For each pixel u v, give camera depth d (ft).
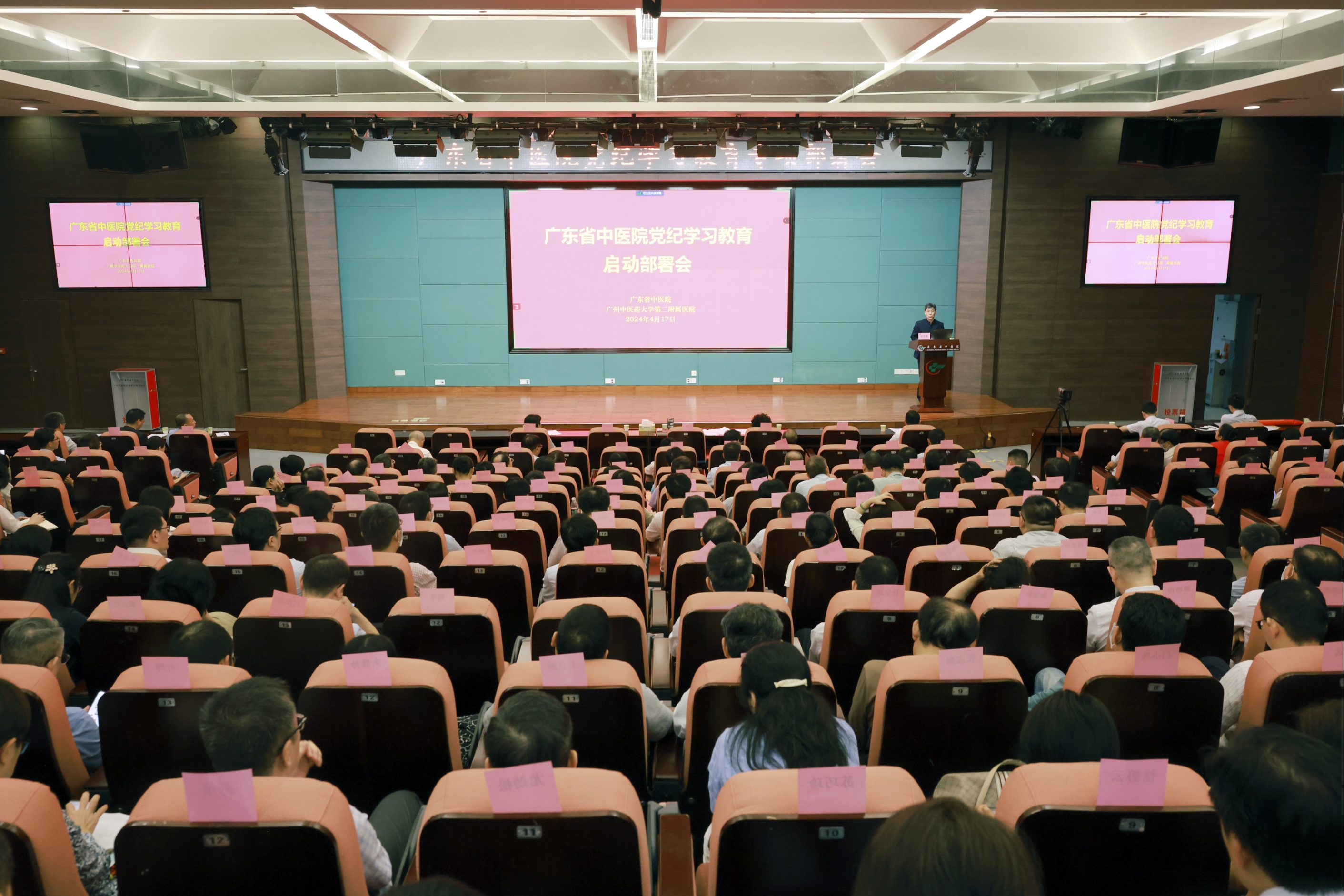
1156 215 49.44
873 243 51.80
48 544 17.28
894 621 12.32
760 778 6.77
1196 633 12.50
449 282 51.83
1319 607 10.43
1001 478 25.20
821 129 41.11
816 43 39.24
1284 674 9.05
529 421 36.52
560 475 27.55
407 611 12.38
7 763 7.73
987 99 39.37
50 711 9.52
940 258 51.96
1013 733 9.37
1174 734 9.57
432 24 38.81
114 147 42.73
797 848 6.38
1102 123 48.57
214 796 6.16
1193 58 36.52
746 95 39.29
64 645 11.01
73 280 49.24
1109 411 51.21
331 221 50.60
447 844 6.46
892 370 53.11
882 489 22.61
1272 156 49.16
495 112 39.27
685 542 18.98
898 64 39.14
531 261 51.70
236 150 48.19
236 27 38.99
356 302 51.80
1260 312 50.70
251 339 49.70
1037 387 50.96
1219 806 5.03
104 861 7.66
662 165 49.16
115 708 9.45
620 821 6.38
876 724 9.53
